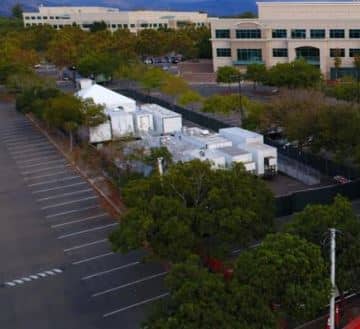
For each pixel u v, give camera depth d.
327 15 121.12
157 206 36.75
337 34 121.12
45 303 37.44
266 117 69.62
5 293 39.12
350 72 121.56
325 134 57.28
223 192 37.59
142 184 40.09
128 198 39.59
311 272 28.33
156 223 36.12
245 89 118.12
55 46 151.25
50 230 50.28
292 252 28.52
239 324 26.00
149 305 36.12
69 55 147.25
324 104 64.19
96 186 61.28
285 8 125.31
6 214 55.16
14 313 36.44
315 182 58.50
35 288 39.62
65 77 150.75
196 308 25.75
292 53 126.56
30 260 44.25
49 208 55.97
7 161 74.06
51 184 63.50
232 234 36.16
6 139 85.69
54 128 87.12
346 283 30.47
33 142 82.88
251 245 42.62
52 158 73.94
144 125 77.25
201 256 37.47
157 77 107.25
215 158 56.88
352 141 55.28
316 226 31.98
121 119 76.12
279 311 28.47
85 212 54.09
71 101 76.69
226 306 26.59
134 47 154.88
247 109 78.00
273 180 60.19
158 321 26.12
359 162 53.03
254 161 60.06
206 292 26.73
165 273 40.22
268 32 128.50
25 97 93.81
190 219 36.62
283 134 69.06
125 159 56.72
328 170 59.50
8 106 113.75
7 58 132.12
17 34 188.12
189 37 170.12
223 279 28.69
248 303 26.78
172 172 40.12
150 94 116.06
